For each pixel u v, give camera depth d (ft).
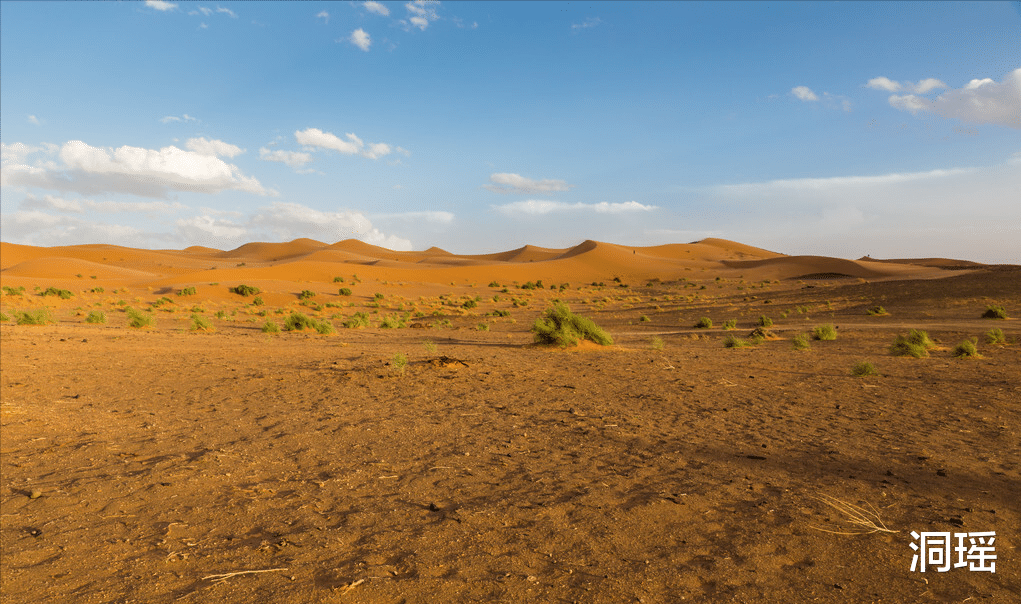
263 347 69.56
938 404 31.30
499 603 9.98
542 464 19.45
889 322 117.19
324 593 10.36
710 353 65.62
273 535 13.37
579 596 10.23
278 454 20.97
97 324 105.40
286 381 40.32
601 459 20.08
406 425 26.04
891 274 410.52
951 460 19.66
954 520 13.82
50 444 22.50
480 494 16.25
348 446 22.16
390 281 381.40
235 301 233.76
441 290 338.95
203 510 15.11
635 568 11.38
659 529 13.48
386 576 11.03
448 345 78.59
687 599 10.12
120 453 21.12
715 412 29.30
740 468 18.76
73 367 46.11
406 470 18.81
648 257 653.71
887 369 47.70
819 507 14.85
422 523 13.99
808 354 63.72
